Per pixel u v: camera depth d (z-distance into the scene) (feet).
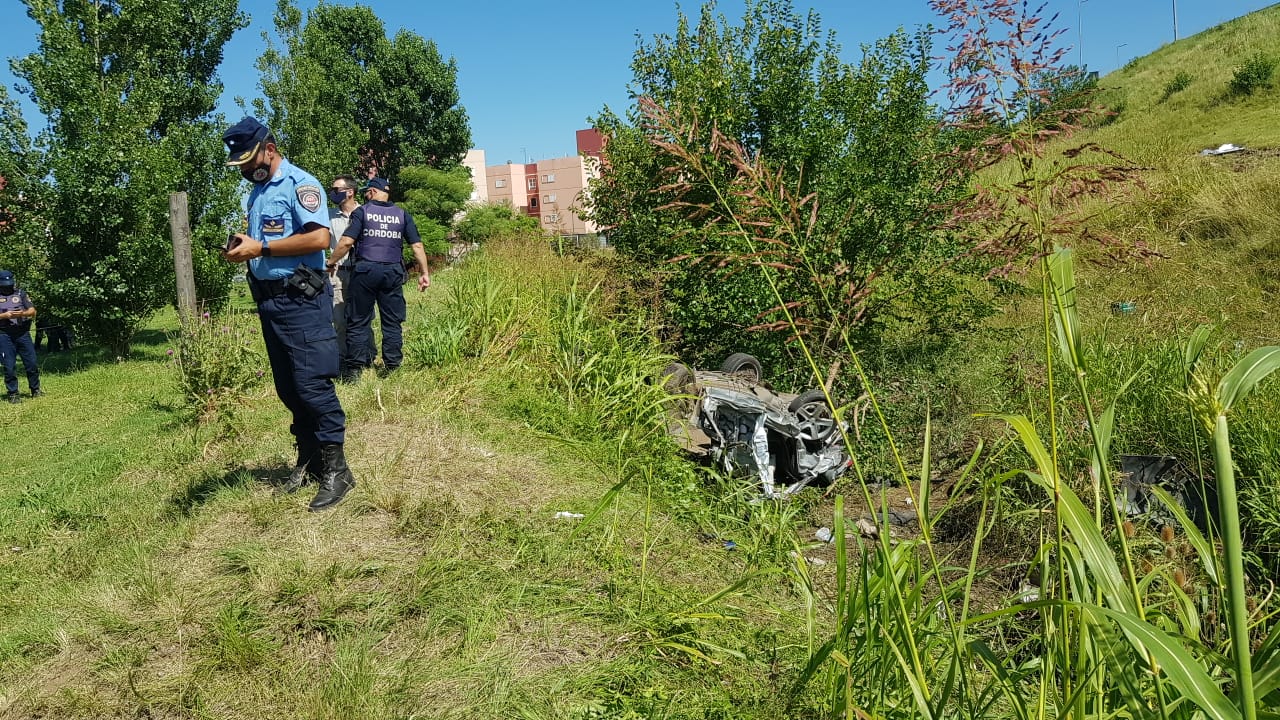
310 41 128.26
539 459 17.74
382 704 8.85
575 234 43.62
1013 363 26.00
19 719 8.73
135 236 42.70
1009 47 6.14
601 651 10.30
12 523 14.80
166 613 10.55
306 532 12.66
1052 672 6.88
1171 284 32.89
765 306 28.35
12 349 31.04
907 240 27.73
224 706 8.89
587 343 25.12
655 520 15.47
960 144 6.64
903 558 7.91
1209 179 41.55
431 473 15.48
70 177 40.81
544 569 12.22
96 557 12.67
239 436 18.81
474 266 36.47
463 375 23.15
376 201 23.31
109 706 8.89
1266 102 60.08
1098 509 6.24
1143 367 20.35
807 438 22.09
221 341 22.30
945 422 24.58
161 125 57.57
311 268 13.29
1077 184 6.11
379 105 135.03
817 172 29.55
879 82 29.71
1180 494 16.53
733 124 30.04
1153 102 72.43
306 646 9.96
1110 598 5.55
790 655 10.78
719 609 11.85
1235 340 25.99
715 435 21.97
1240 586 3.93
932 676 8.79
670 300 31.27
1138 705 5.55
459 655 9.93
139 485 16.22
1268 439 16.71
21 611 11.21
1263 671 4.70
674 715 9.19
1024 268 6.36
